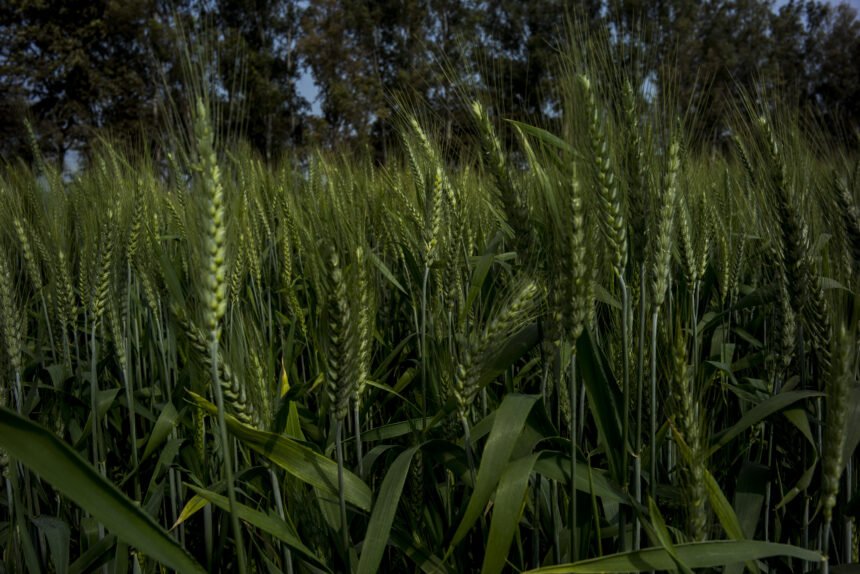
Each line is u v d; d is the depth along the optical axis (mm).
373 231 5332
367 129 28922
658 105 2674
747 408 3807
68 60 40656
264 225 5855
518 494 2281
